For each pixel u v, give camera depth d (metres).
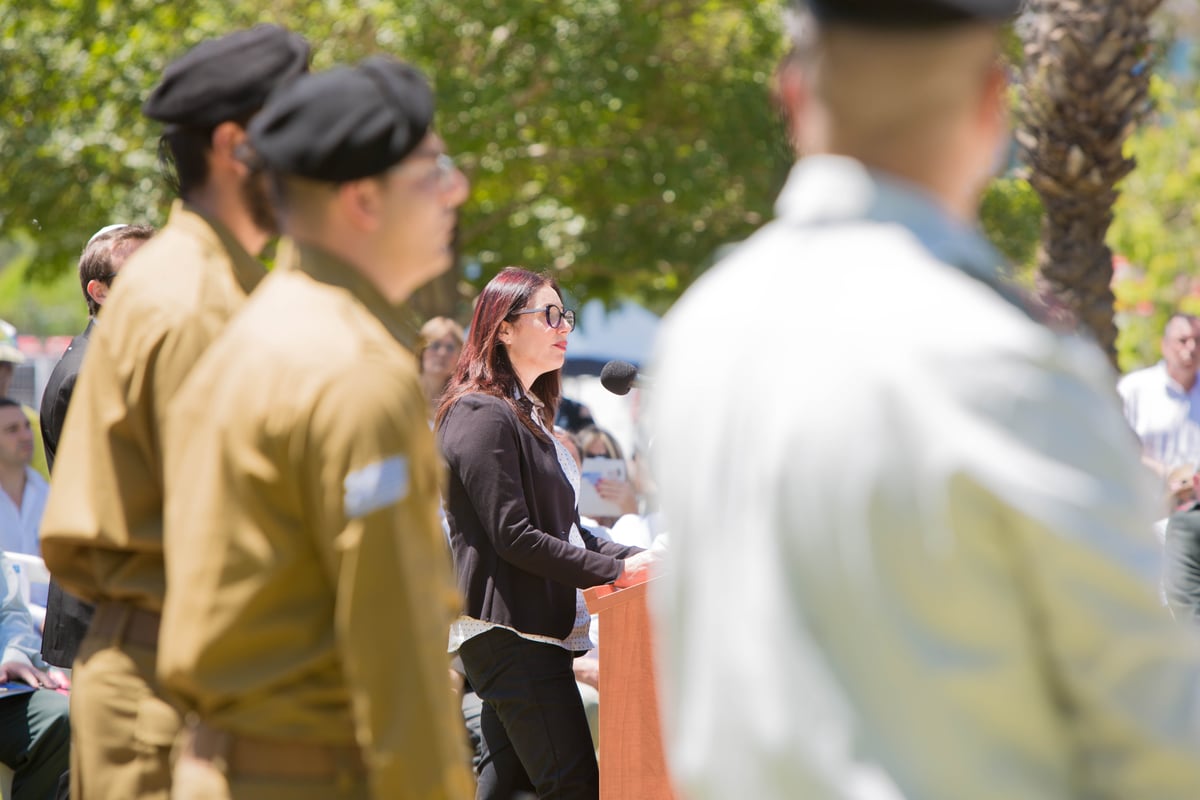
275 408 4.42
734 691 2.85
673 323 3.28
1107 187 16.03
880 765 2.67
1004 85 3.14
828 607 2.72
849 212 2.99
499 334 9.62
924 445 2.62
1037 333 2.71
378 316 4.78
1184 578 11.51
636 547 10.37
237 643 4.52
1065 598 2.59
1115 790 2.67
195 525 4.57
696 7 37.78
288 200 4.81
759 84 37.84
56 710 10.11
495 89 33.38
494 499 9.18
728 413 2.95
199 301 5.70
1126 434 2.80
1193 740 2.60
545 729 9.38
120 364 5.72
